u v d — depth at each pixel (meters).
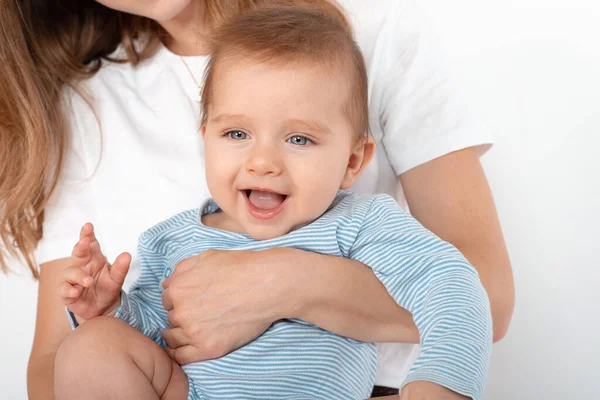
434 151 1.51
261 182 1.23
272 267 1.23
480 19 2.04
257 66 1.23
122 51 1.73
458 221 1.47
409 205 1.55
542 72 2.02
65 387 1.17
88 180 1.65
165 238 1.41
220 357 1.24
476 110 1.56
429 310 1.10
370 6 1.61
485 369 1.03
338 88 1.25
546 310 2.06
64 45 1.71
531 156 2.04
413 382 0.99
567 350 2.05
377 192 1.60
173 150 1.60
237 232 1.36
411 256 1.20
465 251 1.42
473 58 2.05
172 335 1.28
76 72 1.70
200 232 1.37
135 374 1.17
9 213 1.66
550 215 2.04
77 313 1.25
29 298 2.21
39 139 1.62
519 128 2.04
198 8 1.62
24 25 1.67
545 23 2.00
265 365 1.23
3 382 2.25
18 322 2.23
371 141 1.36
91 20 1.72
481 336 1.04
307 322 1.25
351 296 1.22
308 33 1.27
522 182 2.05
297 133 1.23
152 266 1.43
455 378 0.99
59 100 1.68
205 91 1.33
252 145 1.24
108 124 1.65
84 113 1.68
